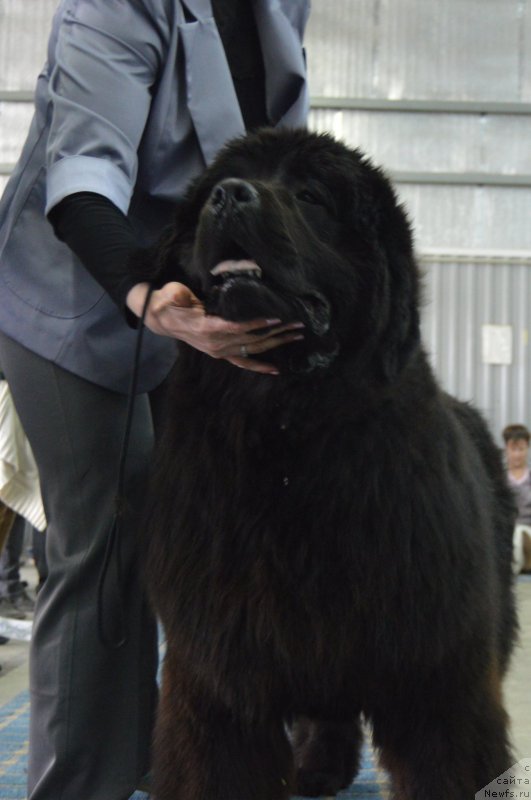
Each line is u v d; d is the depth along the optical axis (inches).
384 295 78.8
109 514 94.4
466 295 464.4
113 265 80.0
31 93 449.1
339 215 80.7
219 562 76.5
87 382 94.0
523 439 365.4
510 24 457.7
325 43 462.3
